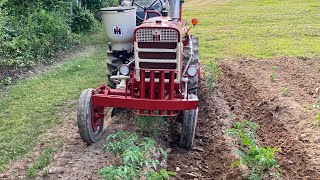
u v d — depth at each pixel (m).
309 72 10.06
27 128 6.49
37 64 10.59
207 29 17.23
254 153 5.06
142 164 4.93
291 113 7.21
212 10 23.94
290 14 20.75
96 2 16.94
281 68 10.56
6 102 7.66
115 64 6.72
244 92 8.64
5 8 11.38
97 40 14.13
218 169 5.39
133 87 5.41
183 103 5.30
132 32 5.79
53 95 8.12
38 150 5.77
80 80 9.20
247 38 15.01
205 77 9.49
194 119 5.65
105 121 6.76
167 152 5.76
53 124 6.70
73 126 6.62
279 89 8.66
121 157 5.25
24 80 9.16
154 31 5.17
